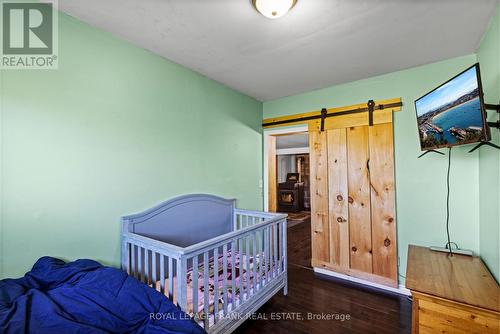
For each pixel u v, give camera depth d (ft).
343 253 9.18
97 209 5.62
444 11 5.09
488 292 4.41
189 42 6.34
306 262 10.91
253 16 5.25
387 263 8.27
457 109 4.97
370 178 8.65
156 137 6.96
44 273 4.37
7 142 4.41
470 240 6.97
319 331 6.09
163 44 6.46
